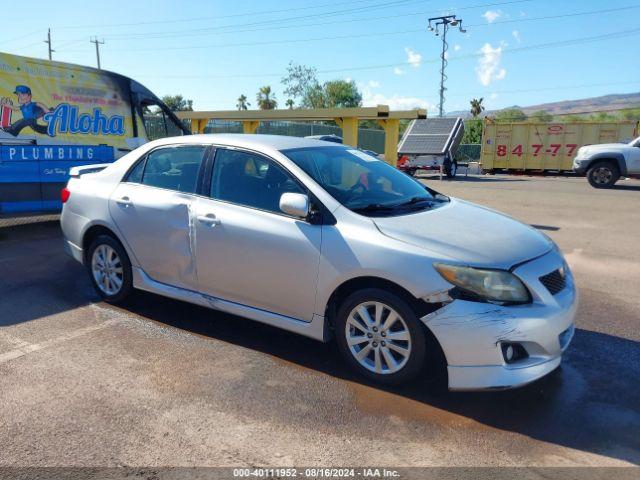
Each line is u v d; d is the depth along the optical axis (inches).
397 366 139.9
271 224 155.0
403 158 937.5
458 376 130.6
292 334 179.0
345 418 128.8
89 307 199.9
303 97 1875.0
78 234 205.5
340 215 146.9
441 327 130.1
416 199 171.2
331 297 147.6
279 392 140.6
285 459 112.9
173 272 179.2
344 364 157.3
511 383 127.0
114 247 195.0
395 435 122.3
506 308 128.9
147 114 469.4
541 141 1012.5
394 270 134.1
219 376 148.8
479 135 1727.4
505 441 120.7
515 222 166.1
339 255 142.5
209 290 171.5
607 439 122.2
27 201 307.9
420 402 136.5
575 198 582.6
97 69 401.7
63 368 151.3
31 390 138.6
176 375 148.8
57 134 382.6
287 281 152.6
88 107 398.6
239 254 160.2
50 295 212.7
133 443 117.3
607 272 265.6
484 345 127.7
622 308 211.8
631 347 173.5
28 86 363.9
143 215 182.9
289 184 157.8
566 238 352.2
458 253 133.5
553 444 119.9
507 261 134.1
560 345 136.6
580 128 980.6
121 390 139.8
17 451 113.6
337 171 169.3
